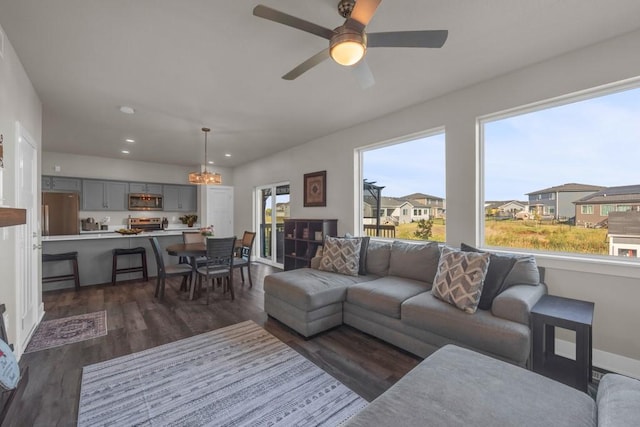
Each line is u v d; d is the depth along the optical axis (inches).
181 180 296.0
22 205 99.6
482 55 94.1
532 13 74.2
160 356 92.7
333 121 158.6
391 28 80.0
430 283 112.0
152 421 64.5
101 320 122.9
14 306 89.9
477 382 49.0
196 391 75.1
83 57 93.8
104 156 249.6
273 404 70.2
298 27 61.7
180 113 145.3
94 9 71.6
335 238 141.8
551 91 96.2
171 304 144.5
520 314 75.1
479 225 116.6
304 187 202.4
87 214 251.8
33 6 70.0
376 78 109.4
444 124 125.0
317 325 106.4
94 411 67.5
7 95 83.0
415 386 48.4
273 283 119.0
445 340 83.9
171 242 208.8
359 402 71.1
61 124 161.0
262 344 101.3
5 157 81.9
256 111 143.1
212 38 84.2
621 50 83.8
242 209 290.0
